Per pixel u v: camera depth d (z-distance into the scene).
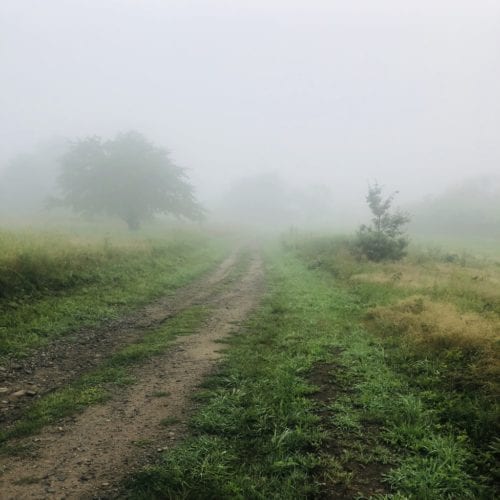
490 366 6.46
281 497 3.96
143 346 8.46
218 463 4.46
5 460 4.54
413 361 7.30
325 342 8.52
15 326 8.83
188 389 6.46
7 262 11.09
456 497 3.99
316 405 5.88
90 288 12.45
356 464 4.56
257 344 8.71
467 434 5.03
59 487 4.09
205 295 14.15
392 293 12.70
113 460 4.56
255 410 5.59
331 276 17.14
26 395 6.23
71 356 7.91
